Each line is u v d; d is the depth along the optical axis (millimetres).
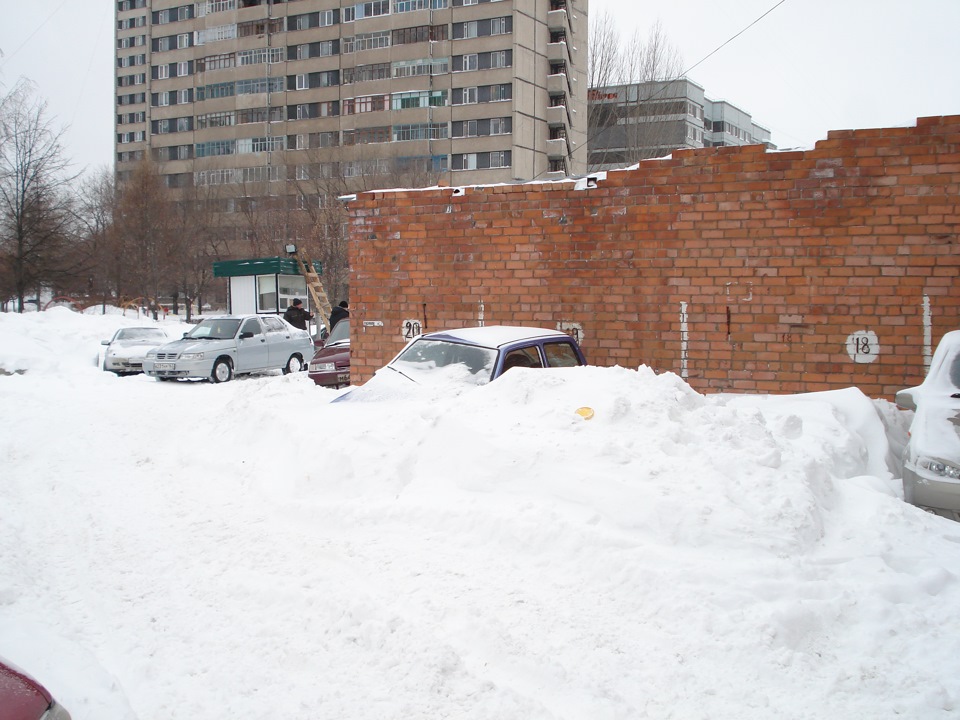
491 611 3961
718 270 8734
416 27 60031
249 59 68062
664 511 4512
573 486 4887
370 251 10320
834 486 5406
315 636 3904
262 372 20484
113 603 4473
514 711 3168
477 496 5191
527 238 9578
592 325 9281
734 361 8695
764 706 3184
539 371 6297
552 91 60219
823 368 8391
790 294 8484
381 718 3178
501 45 57688
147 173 48812
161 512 6230
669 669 3436
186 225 52531
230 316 19938
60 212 40938
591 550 4383
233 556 5066
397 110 60688
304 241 42906
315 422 6863
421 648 3625
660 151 46719
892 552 4410
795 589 3941
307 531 5438
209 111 70312
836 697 3223
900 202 8117
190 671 3637
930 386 7176
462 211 9875
